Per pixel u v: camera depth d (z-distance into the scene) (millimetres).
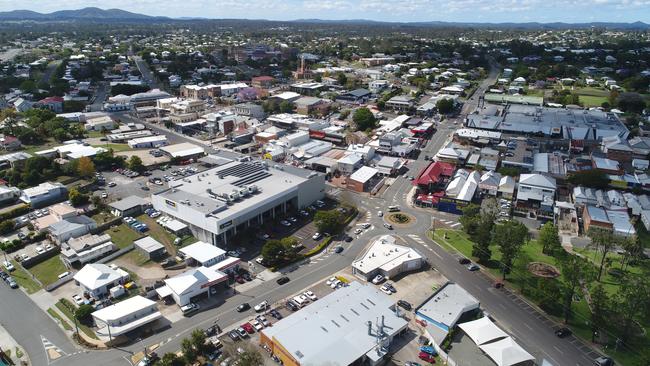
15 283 98562
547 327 87438
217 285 98625
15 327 85625
